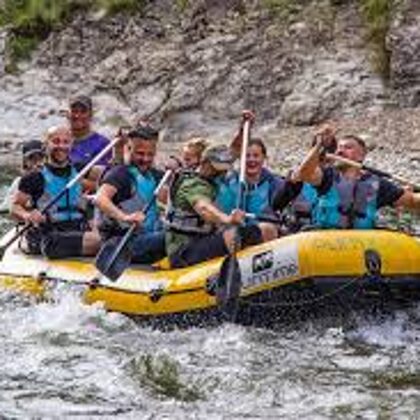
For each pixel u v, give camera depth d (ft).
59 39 146.51
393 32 129.18
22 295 59.57
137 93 138.21
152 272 57.06
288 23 137.18
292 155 116.37
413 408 43.34
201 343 52.11
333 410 43.27
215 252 55.93
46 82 142.92
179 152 122.11
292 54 134.00
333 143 58.80
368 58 131.75
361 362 49.73
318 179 57.31
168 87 136.87
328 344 52.31
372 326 54.60
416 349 51.90
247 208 58.18
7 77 143.84
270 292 53.62
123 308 56.03
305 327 54.13
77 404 43.80
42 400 44.24
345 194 57.52
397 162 110.22
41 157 63.41
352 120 126.00
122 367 48.44
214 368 48.39
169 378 46.93
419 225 84.48
